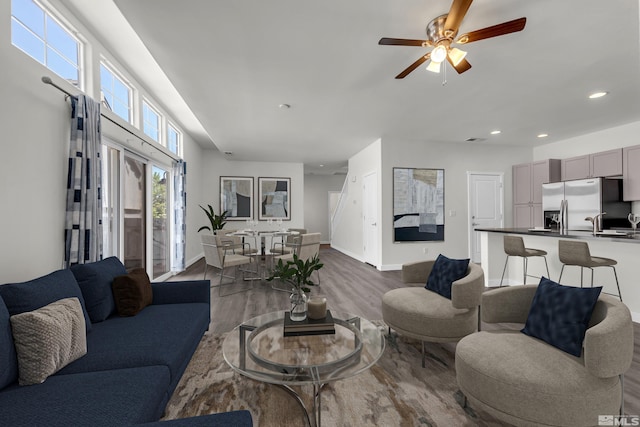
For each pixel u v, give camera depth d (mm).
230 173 7602
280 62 2762
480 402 1396
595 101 3783
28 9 2123
